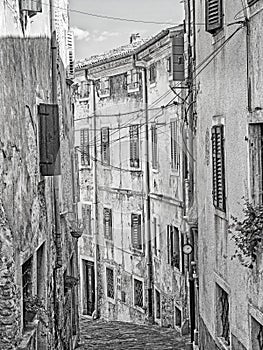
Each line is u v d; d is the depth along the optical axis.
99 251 29.61
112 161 28.05
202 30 13.99
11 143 9.02
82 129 30.42
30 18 11.02
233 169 10.90
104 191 28.94
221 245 12.15
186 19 16.78
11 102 9.15
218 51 12.14
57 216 13.68
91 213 30.08
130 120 26.31
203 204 14.09
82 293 30.84
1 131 8.41
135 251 26.22
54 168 11.64
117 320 27.98
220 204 11.91
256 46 9.40
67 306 15.93
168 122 21.98
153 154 24.30
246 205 9.60
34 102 11.17
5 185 8.59
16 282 8.87
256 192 9.80
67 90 18.09
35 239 10.71
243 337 10.35
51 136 11.63
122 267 27.42
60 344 13.81
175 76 17.56
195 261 15.79
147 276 25.20
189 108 16.50
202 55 14.05
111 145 28.06
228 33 11.23
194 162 15.71
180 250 20.89
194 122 15.55
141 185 25.62
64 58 17.39
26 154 10.21
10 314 8.48
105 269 29.09
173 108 21.17
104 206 29.02
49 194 12.77
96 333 22.00
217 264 12.55
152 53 23.33
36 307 10.30
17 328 8.80
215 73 12.47
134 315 26.34
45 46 12.81
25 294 10.41
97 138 29.30
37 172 11.23
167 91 22.05
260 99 9.26
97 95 29.09
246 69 9.94
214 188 12.22
